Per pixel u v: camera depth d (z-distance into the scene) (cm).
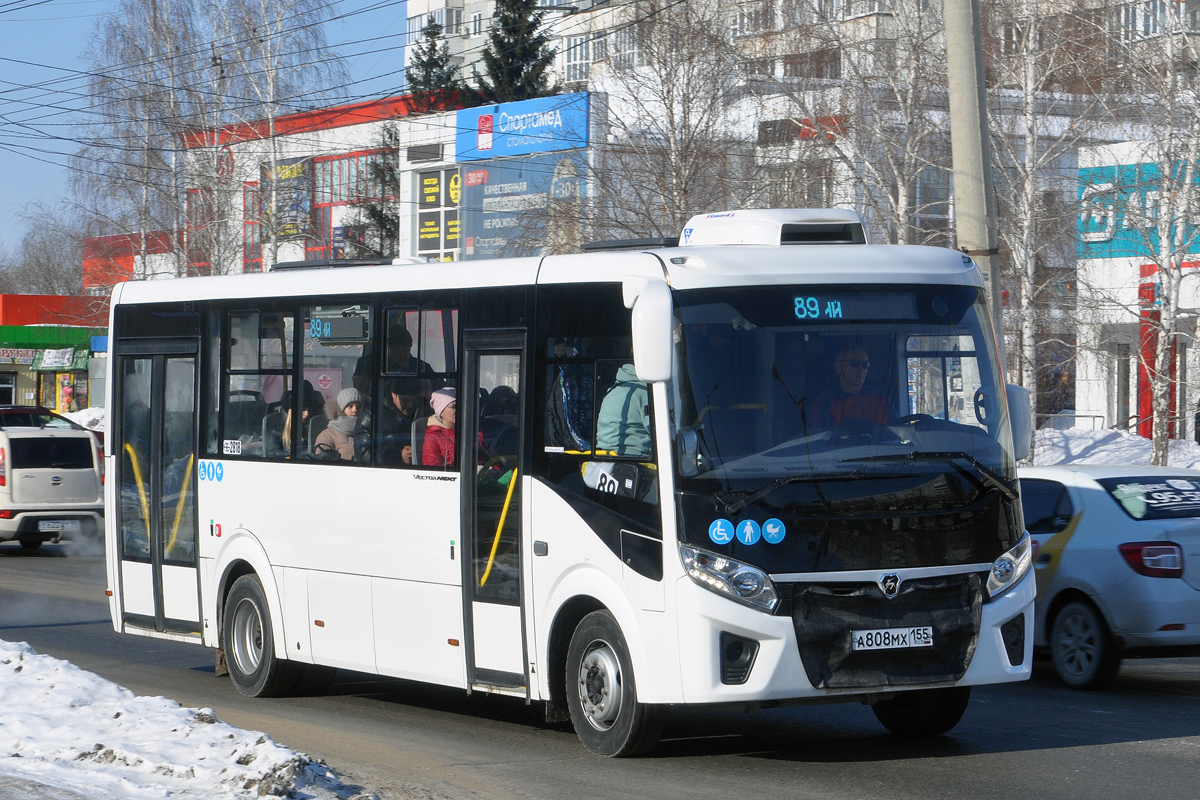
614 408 804
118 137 4384
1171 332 2564
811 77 2836
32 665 982
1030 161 2664
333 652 1004
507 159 4147
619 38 3050
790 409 777
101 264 4641
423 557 930
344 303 1009
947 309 826
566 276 850
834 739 879
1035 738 877
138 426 1210
